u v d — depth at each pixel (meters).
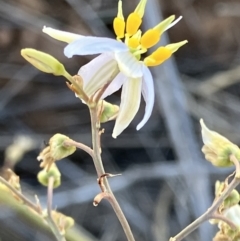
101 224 0.37
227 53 0.42
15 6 0.40
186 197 0.34
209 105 0.40
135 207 0.37
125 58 0.18
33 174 0.39
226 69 0.42
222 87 0.39
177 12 0.42
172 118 0.34
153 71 0.37
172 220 0.36
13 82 0.40
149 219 0.37
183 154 0.33
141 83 0.18
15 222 0.34
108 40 0.17
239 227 0.19
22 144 0.29
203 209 0.30
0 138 0.38
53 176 0.20
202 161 0.34
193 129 0.37
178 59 0.42
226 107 0.40
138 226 0.36
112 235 0.36
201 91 0.39
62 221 0.20
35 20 0.39
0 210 0.32
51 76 0.41
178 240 0.19
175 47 0.18
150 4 0.34
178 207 0.35
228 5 0.41
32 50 0.18
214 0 0.42
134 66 0.18
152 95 0.18
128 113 0.18
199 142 0.38
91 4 0.41
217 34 0.42
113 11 0.41
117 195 0.37
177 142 0.33
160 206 0.35
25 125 0.41
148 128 0.40
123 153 0.40
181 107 0.34
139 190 0.38
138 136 0.40
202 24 0.42
